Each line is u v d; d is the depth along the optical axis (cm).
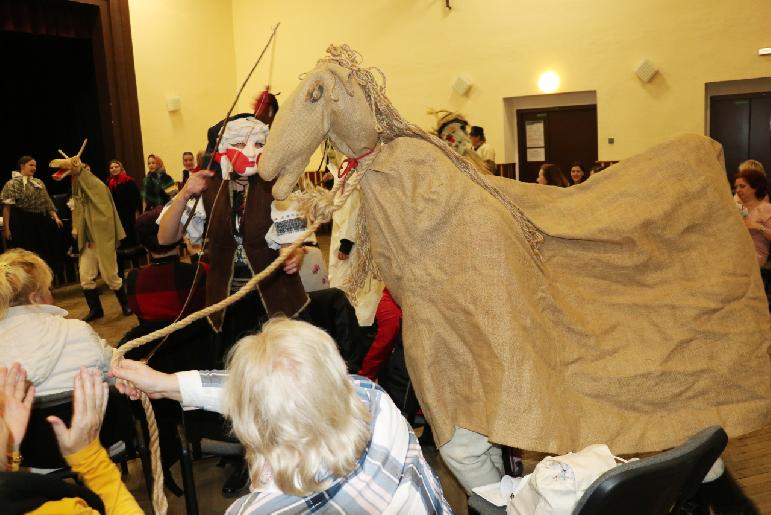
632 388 221
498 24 1058
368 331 352
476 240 213
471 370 213
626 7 979
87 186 659
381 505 127
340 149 232
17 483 120
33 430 223
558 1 1016
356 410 125
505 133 1082
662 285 243
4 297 227
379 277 252
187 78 1154
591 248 241
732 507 294
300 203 233
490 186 233
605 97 1006
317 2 1172
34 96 1120
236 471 320
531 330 210
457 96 1098
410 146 226
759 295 246
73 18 1007
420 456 140
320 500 123
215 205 266
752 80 947
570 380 219
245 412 119
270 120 279
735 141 968
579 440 210
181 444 253
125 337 273
